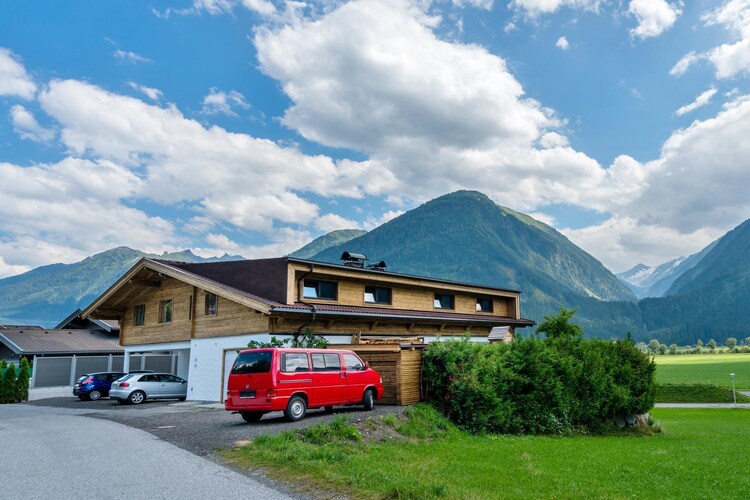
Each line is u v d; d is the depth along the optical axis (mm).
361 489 8938
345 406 19312
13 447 13438
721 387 61375
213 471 10047
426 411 18234
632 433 23953
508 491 9844
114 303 35062
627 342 25781
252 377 15664
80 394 31844
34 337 42656
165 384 29750
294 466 10273
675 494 10547
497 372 19719
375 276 29516
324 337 25922
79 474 9945
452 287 35031
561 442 17844
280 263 25875
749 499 10477
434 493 8773
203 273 29281
